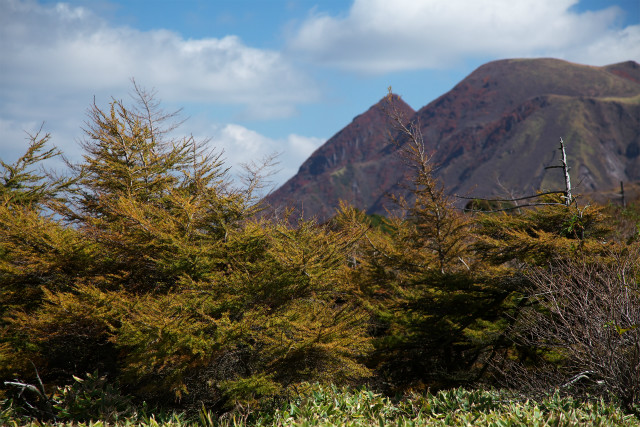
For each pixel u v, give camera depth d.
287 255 9.55
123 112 11.85
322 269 9.84
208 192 10.84
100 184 11.80
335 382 9.20
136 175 11.59
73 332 9.52
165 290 10.38
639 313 6.24
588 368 6.63
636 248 9.55
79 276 10.35
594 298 6.62
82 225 11.12
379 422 5.35
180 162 11.81
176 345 8.27
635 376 5.89
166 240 9.60
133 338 8.27
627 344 6.14
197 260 9.64
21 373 10.34
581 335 6.80
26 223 10.48
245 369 9.48
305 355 9.01
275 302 9.68
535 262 11.27
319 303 10.30
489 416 5.23
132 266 10.28
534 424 4.88
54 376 10.73
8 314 10.88
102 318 9.04
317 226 10.77
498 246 11.67
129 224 9.99
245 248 10.27
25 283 10.91
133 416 6.61
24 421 7.82
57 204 11.60
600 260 9.58
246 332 8.72
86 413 6.67
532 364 10.76
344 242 10.45
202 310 8.95
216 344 8.53
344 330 9.42
